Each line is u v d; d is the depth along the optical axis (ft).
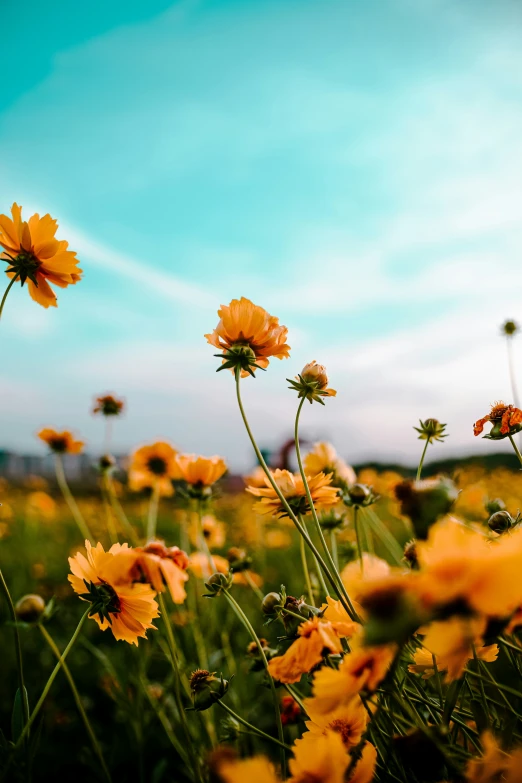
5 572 3.51
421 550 0.67
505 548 0.59
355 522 1.25
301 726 1.22
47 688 0.94
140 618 0.98
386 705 0.85
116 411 2.23
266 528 4.01
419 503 0.73
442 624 0.61
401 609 0.56
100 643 2.40
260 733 0.97
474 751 0.88
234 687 1.67
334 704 0.71
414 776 0.73
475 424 1.22
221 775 0.74
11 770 0.93
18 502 5.93
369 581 0.60
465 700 0.97
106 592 0.98
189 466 1.57
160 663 2.06
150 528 2.01
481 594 0.57
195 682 1.04
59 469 2.03
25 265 1.22
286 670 0.84
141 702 1.57
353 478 1.51
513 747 0.80
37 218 1.23
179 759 1.64
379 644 0.57
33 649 2.39
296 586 2.57
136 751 1.67
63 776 1.64
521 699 0.94
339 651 0.82
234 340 1.10
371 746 0.78
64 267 1.23
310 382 1.07
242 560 1.57
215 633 2.10
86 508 4.69
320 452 1.50
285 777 0.94
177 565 1.07
